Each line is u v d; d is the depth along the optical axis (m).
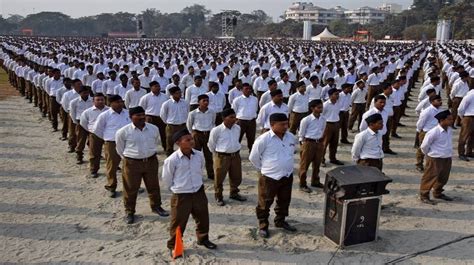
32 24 136.88
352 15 149.12
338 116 9.75
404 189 8.59
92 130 8.77
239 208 7.64
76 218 7.14
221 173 7.58
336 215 6.09
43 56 25.73
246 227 6.86
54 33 138.25
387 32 98.88
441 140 7.48
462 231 6.70
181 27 138.38
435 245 6.24
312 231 6.71
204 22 142.75
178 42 60.91
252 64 22.19
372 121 7.08
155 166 7.08
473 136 10.49
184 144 5.63
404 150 11.57
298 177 9.32
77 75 17.62
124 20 135.75
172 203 5.82
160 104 10.55
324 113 9.64
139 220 7.08
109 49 38.34
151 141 6.93
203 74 15.52
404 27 98.38
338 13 150.62
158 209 7.31
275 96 9.32
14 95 21.14
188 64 20.92
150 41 65.56
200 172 5.89
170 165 5.67
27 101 19.41
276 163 6.21
